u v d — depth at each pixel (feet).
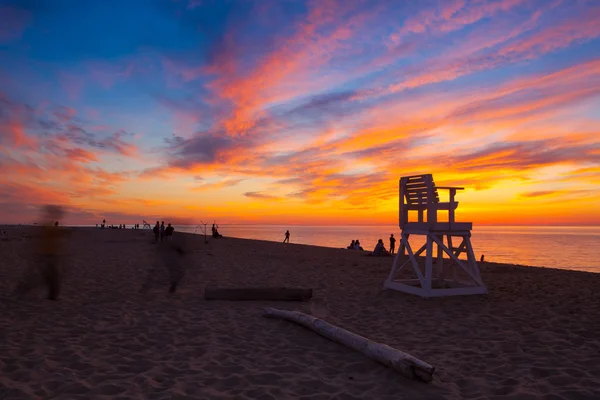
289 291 28.17
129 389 12.82
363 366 15.11
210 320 22.40
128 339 18.57
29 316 22.39
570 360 15.80
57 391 12.62
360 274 42.70
